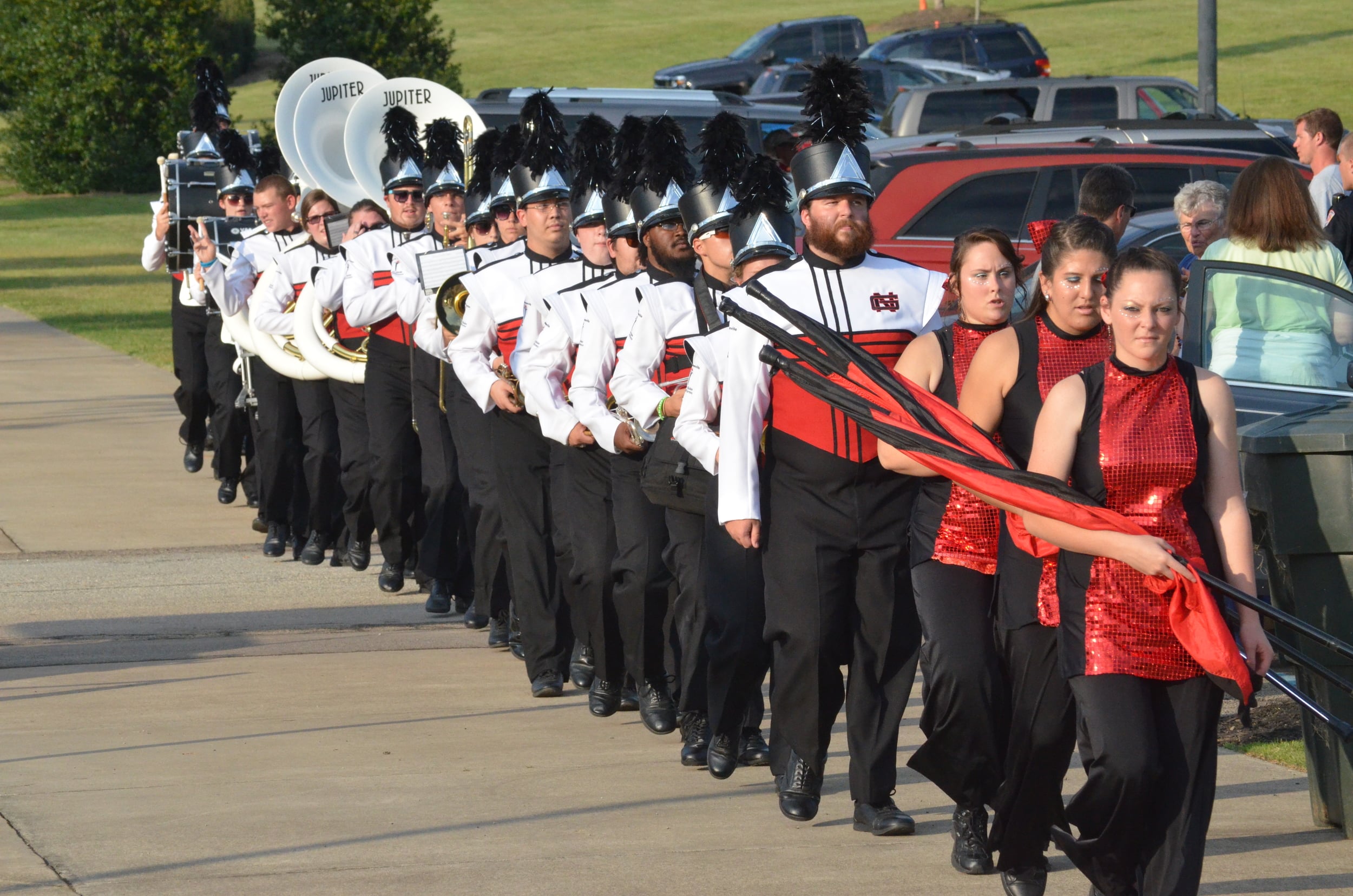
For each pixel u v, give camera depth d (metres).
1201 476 8.80
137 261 67.19
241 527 23.23
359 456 19.72
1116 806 8.63
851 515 10.87
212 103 25.56
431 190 18.08
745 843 11.09
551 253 15.34
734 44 110.62
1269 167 15.87
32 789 12.23
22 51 99.38
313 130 22.31
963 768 10.05
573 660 15.52
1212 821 11.45
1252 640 8.87
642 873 10.48
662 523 13.48
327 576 20.48
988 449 9.09
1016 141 29.67
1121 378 8.77
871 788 11.12
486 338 15.36
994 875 10.37
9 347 42.66
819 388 9.86
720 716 12.15
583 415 13.37
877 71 56.00
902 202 25.88
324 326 19.59
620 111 35.50
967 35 62.69
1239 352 15.80
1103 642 8.70
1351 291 15.73
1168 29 101.81
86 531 22.77
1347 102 76.19
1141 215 24.66
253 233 21.89
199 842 11.04
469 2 138.88
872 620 10.98
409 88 21.06
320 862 10.66
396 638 17.58
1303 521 10.64
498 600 16.86
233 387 24.02
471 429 16.77
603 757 13.23
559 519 14.55
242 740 13.64
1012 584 9.60
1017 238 25.38
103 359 40.53
